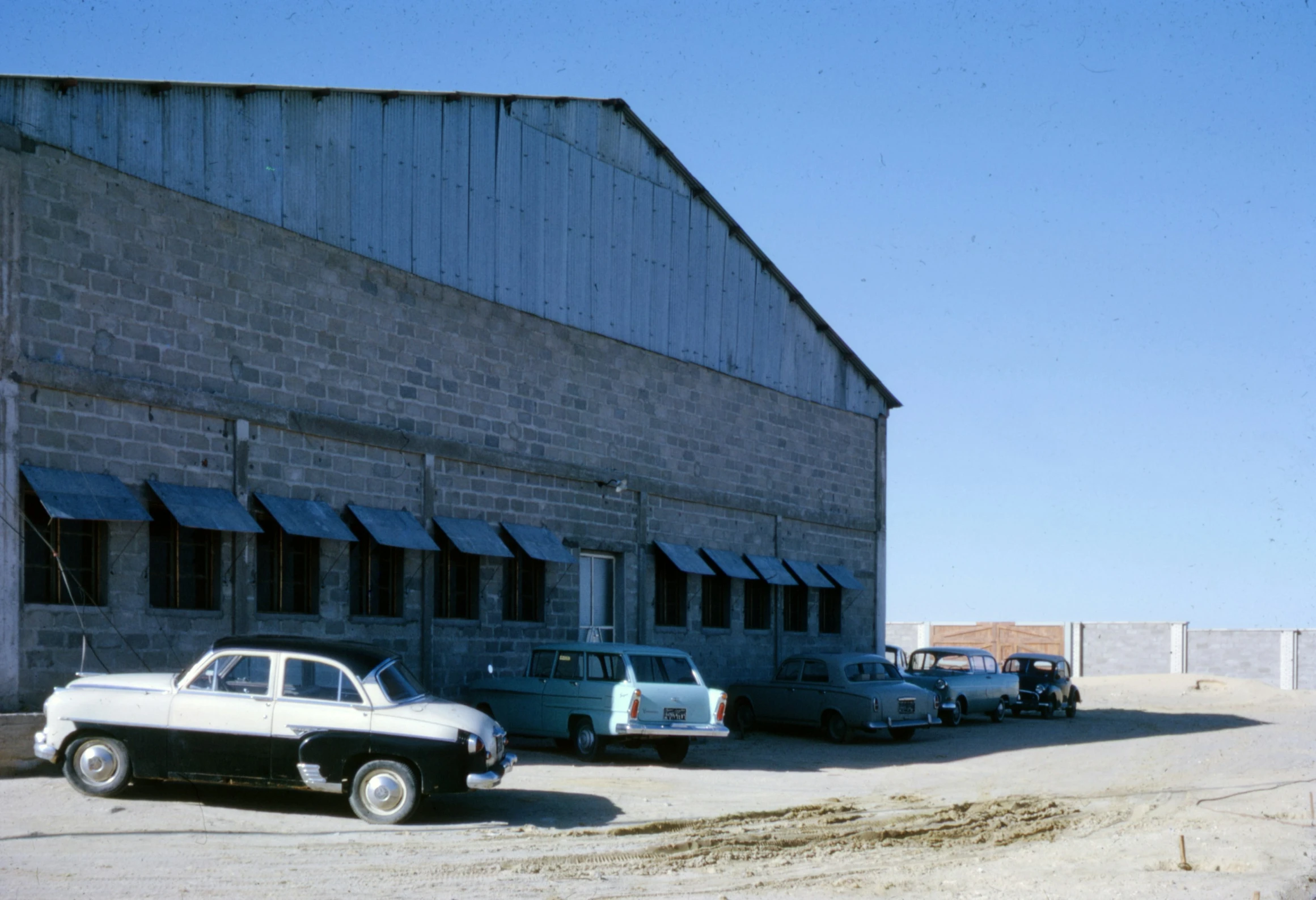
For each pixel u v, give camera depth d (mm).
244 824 12375
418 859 11242
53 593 15867
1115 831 14516
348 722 12828
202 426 17844
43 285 15789
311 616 19328
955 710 28906
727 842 12859
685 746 20062
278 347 19141
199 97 18172
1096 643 54750
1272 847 13602
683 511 28531
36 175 15773
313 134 20094
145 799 13227
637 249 27688
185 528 17672
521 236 24500
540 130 25172
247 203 18844
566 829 13172
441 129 22750
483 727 13234
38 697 15445
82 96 16453
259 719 12898
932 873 11695
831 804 16109
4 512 15086
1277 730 30016
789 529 32250
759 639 30859
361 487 20484
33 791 13453
